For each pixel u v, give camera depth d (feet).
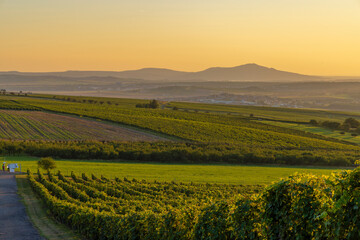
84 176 170.50
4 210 102.06
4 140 290.15
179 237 41.68
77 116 420.77
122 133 343.05
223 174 207.41
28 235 70.23
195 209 41.73
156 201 102.12
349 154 289.12
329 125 469.16
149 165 236.63
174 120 422.82
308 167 255.91
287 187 28.14
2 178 174.19
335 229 23.32
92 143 284.00
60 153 256.11
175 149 262.88
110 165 229.45
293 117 590.14
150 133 350.64
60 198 114.62
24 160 242.17
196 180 183.62
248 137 360.69
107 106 551.18
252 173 214.07
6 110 439.63
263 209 29.45
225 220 34.55
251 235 31.35
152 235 47.37
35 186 137.59
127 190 127.85
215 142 317.63
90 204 88.53
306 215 26.14
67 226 81.00
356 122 509.76
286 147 314.55
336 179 23.32
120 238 55.83
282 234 28.19
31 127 350.23
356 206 22.34
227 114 571.69
